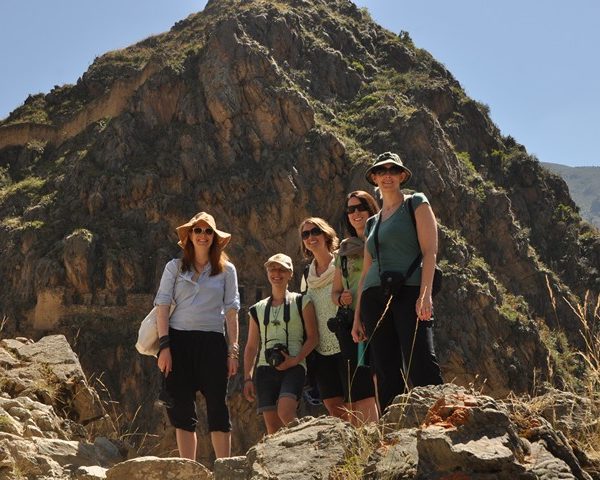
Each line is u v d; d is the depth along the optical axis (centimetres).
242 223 7981
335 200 8212
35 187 8769
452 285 7681
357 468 479
